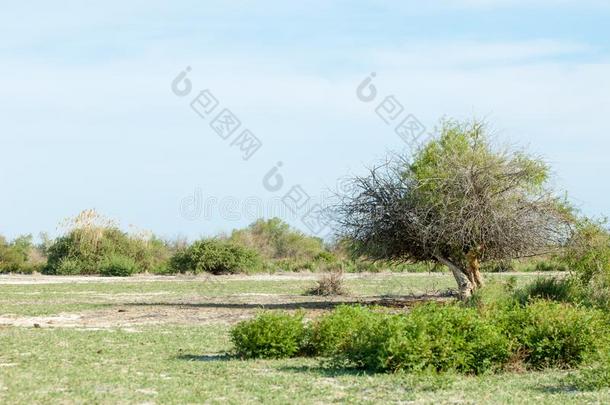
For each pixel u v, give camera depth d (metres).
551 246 30.17
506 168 30.45
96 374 15.65
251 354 18.00
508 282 29.06
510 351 16.58
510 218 29.70
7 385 14.38
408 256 33.16
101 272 60.00
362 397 13.52
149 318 27.45
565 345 16.80
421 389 14.21
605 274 26.80
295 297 38.00
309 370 16.31
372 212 31.64
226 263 59.53
